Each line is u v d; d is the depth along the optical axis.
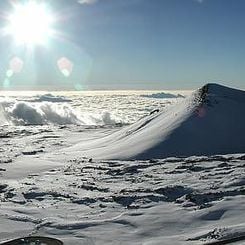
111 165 31.50
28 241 13.86
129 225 15.48
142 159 34.12
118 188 22.41
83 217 16.86
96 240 13.87
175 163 29.77
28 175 28.81
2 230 15.07
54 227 15.36
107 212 17.55
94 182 24.69
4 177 28.20
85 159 36.03
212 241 12.74
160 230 14.66
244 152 35.56
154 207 17.91
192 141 37.47
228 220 14.90
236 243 12.32
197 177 23.25
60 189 22.78
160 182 23.09
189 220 15.52
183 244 12.84
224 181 21.28
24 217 16.78
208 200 18.03
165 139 38.00
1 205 19.28
